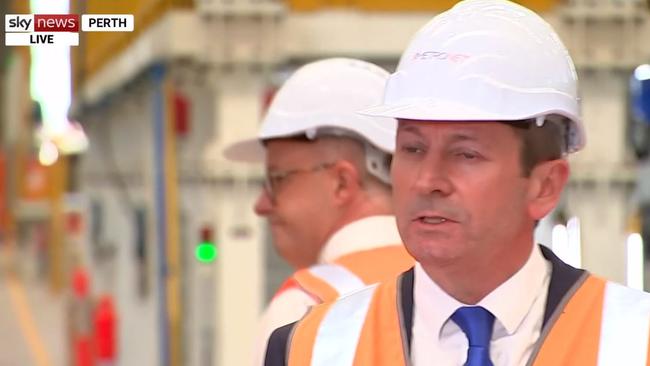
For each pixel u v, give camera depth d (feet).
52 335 114.32
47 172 151.64
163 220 49.90
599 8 46.39
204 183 48.34
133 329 68.95
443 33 11.94
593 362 11.48
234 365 48.96
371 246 17.88
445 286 11.81
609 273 46.91
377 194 18.33
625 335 11.55
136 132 64.64
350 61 18.95
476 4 12.19
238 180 48.32
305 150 18.38
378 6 47.50
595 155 46.96
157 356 54.34
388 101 11.96
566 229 46.47
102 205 84.07
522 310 11.71
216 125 48.57
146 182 59.62
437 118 11.28
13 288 152.76
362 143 18.17
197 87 49.70
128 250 71.51
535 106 11.48
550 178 11.87
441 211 11.42
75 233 104.78
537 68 11.68
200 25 47.03
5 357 102.22
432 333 11.94
